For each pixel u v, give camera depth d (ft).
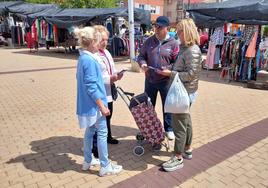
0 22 76.64
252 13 30.68
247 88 28.63
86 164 11.70
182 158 12.10
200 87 28.71
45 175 11.48
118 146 14.23
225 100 23.44
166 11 158.81
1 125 17.04
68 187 10.64
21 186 10.70
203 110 20.47
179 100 10.76
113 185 10.78
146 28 53.16
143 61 13.87
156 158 12.96
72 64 43.65
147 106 12.82
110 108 13.65
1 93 24.93
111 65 12.98
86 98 10.21
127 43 50.55
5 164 12.34
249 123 17.71
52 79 31.45
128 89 26.94
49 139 15.02
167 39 13.69
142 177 11.34
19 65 41.52
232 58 33.06
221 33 38.22
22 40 70.38
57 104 21.57
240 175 11.59
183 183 10.97
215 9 34.83
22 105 21.30
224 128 16.79
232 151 13.70
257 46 30.50
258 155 13.33
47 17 57.21
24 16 68.03
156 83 14.06
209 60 40.14
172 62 13.85
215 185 10.87
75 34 10.26
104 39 12.28
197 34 10.78
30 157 13.01
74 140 14.93
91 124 10.39
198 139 15.10
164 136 13.44
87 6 95.66
